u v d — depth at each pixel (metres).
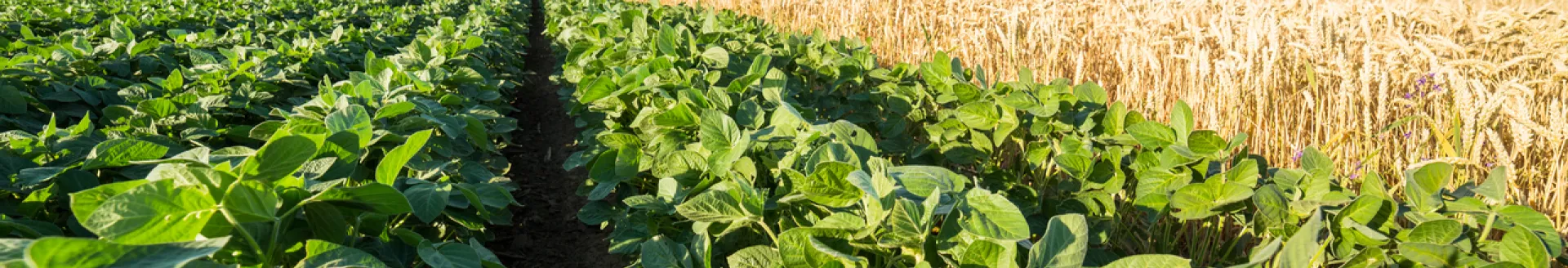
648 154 3.35
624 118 4.66
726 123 2.81
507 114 7.82
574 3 14.20
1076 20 5.88
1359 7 4.10
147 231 1.45
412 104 3.06
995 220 1.82
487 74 5.88
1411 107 3.63
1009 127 3.53
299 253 1.83
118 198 1.40
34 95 4.26
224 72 4.46
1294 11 4.22
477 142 3.85
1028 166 3.79
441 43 6.21
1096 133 3.47
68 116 4.24
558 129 7.62
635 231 3.07
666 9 11.17
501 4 13.91
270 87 4.66
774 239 2.37
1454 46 3.50
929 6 7.88
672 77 4.46
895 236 1.87
